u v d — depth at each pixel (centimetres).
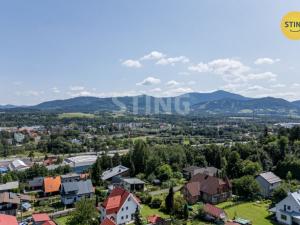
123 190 8131
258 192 9719
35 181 11431
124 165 13475
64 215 8306
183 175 13012
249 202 9425
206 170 12606
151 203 8931
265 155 13250
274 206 8850
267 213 8425
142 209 8669
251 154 13550
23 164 15438
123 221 7719
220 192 9500
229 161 12825
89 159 16988
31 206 9181
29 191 10988
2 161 18175
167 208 8356
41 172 12988
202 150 15725
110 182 11844
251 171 11606
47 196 10531
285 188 9312
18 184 11031
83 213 7019
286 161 12162
